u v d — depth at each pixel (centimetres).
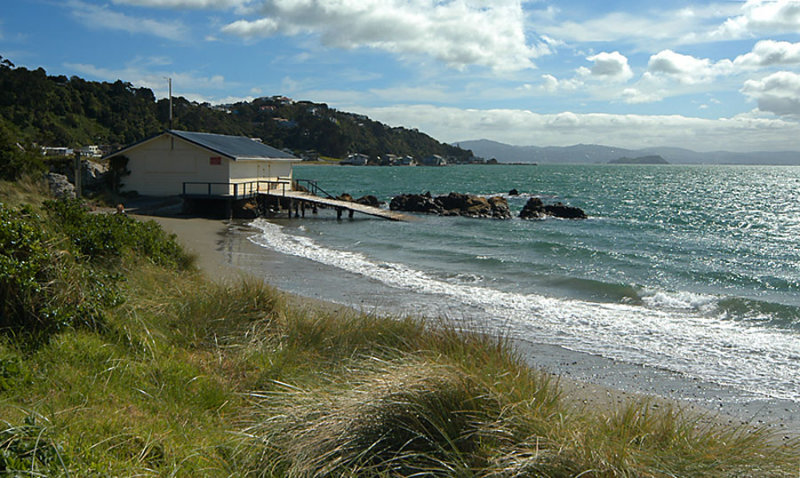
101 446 353
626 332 948
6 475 284
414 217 3005
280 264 1524
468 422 388
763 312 1077
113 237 908
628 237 2353
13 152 2178
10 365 429
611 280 1371
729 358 826
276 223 2681
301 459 374
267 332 681
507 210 3272
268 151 3625
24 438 325
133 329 593
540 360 806
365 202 3784
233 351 616
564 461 340
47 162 3127
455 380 418
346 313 852
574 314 1059
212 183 2833
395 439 388
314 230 2411
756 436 398
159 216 2620
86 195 2825
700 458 351
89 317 575
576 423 395
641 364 798
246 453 391
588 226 2809
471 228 2584
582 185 7644
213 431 423
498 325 975
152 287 798
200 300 730
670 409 452
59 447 320
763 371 774
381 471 366
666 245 2116
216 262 1506
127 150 2989
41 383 430
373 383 434
